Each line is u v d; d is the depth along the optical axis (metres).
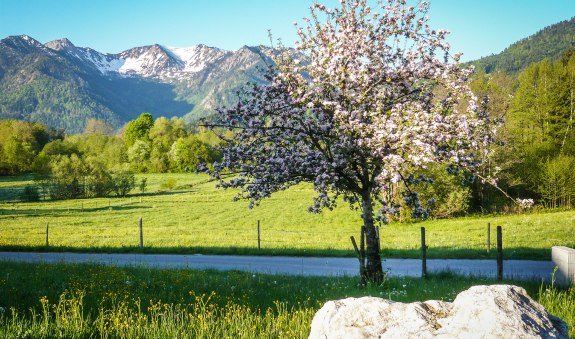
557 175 51.97
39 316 9.62
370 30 14.62
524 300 5.07
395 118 12.81
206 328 8.27
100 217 59.75
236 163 14.57
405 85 14.54
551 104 71.75
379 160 13.46
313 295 12.48
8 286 12.75
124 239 34.19
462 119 13.10
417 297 11.79
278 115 14.55
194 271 17.66
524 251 23.95
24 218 58.56
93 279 14.23
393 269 19.73
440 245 27.91
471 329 4.69
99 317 9.08
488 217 46.56
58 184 87.31
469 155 13.62
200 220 56.50
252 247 27.88
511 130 58.53
